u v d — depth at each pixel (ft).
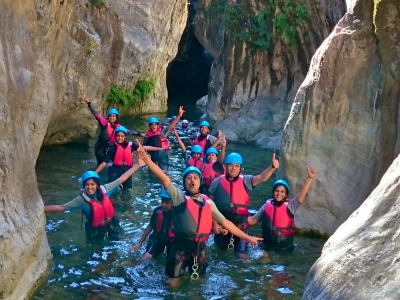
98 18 57.41
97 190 23.53
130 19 63.77
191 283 19.89
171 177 36.45
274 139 49.62
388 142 21.93
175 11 75.00
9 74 17.24
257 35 51.90
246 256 22.58
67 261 21.29
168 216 21.58
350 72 23.99
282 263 22.03
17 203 16.51
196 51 109.29
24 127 18.83
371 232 12.95
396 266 11.70
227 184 23.54
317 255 22.88
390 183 13.50
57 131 44.04
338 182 24.14
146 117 68.44
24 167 18.01
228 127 53.26
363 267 12.39
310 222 24.93
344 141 24.06
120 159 32.53
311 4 47.93
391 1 21.03
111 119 38.19
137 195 31.55
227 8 53.52
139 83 69.36
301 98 25.70
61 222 25.63
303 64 50.31
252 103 53.06
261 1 51.11
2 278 14.64
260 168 40.75
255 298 18.90
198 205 19.84
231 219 23.21
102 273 20.45
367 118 23.26
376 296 11.57
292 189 25.50
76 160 39.50
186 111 78.23
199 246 19.95
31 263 17.99
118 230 24.39
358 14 24.30
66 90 41.63
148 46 67.36
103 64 55.57
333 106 24.48
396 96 21.68
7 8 18.31
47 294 18.30
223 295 19.07
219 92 55.16
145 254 21.98
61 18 39.09
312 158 24.91
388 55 21.81
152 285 19.65
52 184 32.60
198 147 33.45
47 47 35.45
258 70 52.70
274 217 23.21
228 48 54.08
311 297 13.46
